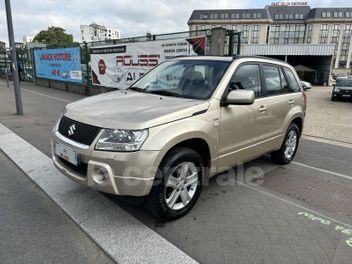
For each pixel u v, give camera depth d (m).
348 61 93.44
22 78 24.05
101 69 13.70
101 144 2.74
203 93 3.53
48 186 3.93
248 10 94.69
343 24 91.25
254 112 3.95
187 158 3.10
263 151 4.38
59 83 17.83
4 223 3.09
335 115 12.11
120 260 2.57
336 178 4.66
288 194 4.01
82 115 3.05
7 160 4.98
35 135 6.55
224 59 3.94
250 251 2.76
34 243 2.78
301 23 95.50
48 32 63.56
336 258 2.70
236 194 3.96
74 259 2.58
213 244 2.84
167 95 3.69
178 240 2.88
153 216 3.27
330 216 3.45
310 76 47.84
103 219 3.19
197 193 3.40
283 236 3.02
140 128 2.70
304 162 5.41
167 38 10.02
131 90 4.21
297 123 5.34
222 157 3.58
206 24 95.62
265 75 4.34
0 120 8.16
